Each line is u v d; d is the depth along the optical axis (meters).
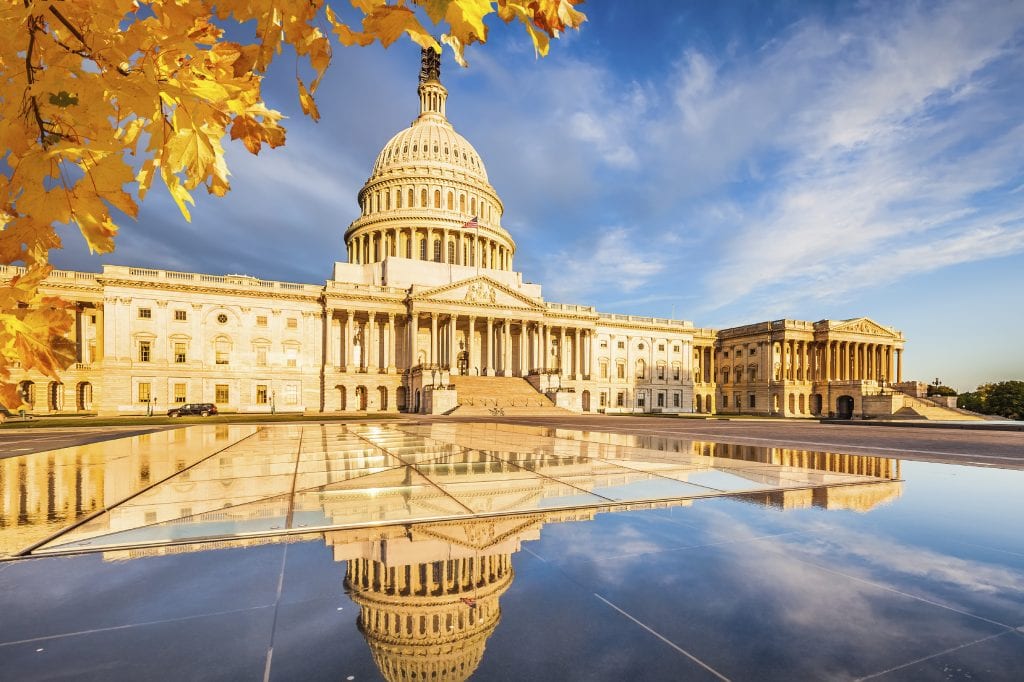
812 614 3.55
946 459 13.66
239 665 2.76
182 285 64.94
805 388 95.06
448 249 92.00
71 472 10.68
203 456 13.82
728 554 4.91
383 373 72.81
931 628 3.33
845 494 8.04
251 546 5.09
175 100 2.00
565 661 2.83
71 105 1.72
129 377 61.78
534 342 83.56
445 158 100.06
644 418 59.25
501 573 4.32
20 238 1.86
